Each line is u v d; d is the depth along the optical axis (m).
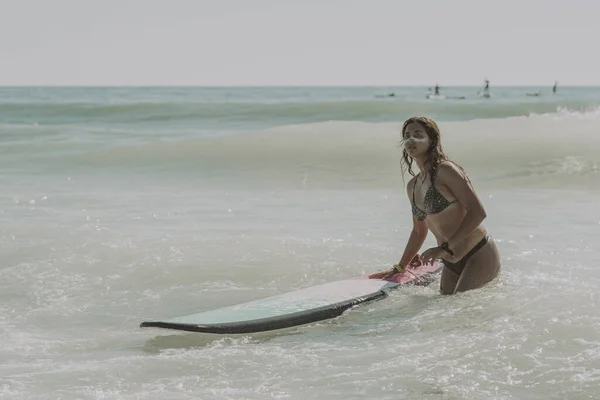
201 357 4.23
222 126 27.91
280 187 11.47
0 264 6.52
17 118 32.56
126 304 5.48
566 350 4.03
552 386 3.61
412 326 4.72
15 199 10.28
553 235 7.42
